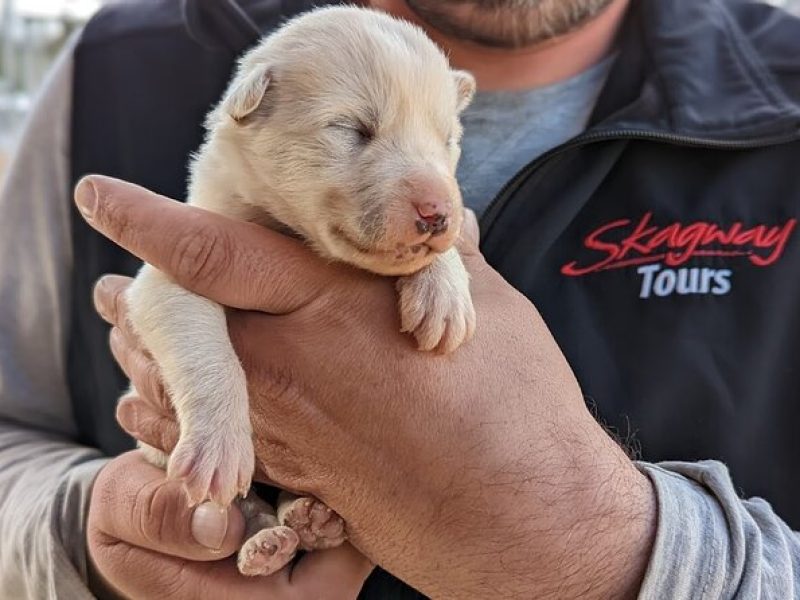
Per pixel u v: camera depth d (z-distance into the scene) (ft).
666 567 0.98
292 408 1.02
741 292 1.35
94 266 1.61
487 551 0.99
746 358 1.34
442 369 1.01
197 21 1.60
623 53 1.48
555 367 1.08
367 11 1.23
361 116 1.09
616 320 1.36
